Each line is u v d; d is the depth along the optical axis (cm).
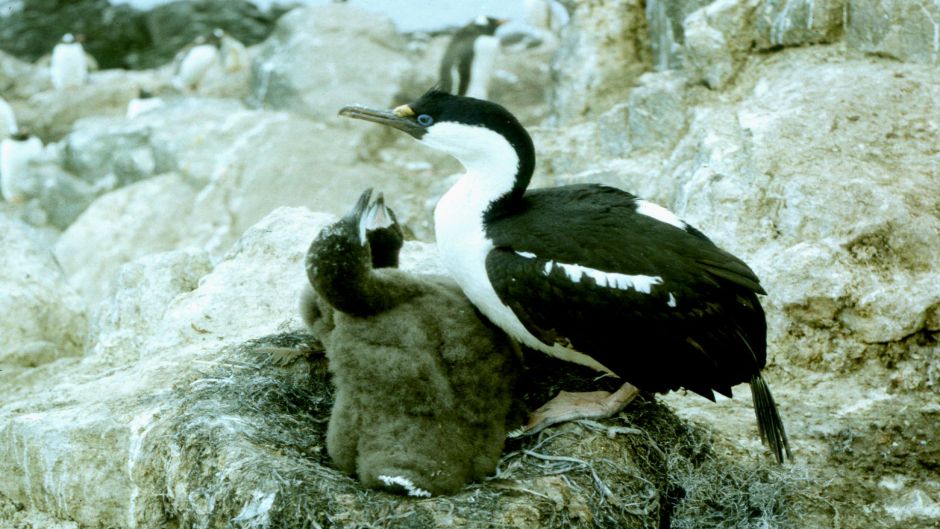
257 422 595
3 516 669
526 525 536
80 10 2762
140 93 2098
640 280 577
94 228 1623
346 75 1920
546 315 588
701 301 579
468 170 632
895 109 877
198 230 1595
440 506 537
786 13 1002
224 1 2739
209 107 1877
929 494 670
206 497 556
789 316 770
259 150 1684
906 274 769
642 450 607
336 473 562
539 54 2111
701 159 885
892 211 783
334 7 2064
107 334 871
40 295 993
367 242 574
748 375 601
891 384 750
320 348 644
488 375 582
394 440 555
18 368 916
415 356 568
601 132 1120
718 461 658
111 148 1806
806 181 810
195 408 606
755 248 809
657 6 1173
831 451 696
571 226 595
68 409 660
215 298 794
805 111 883
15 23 2727
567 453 585
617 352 590
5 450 665
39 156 1945
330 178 1636
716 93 1023
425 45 2211
